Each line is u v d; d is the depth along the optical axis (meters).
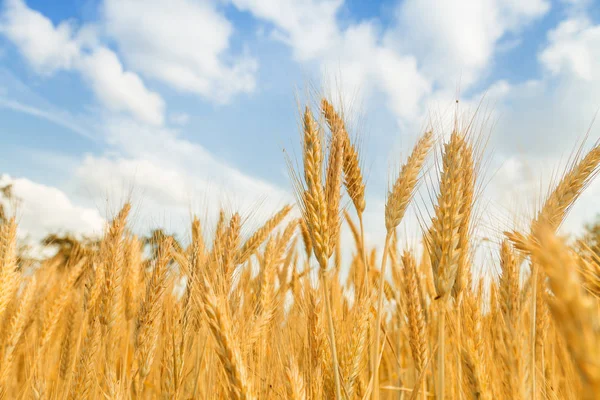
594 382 0.10
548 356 0.39
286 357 0.35
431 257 0.28
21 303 0.44
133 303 0.45
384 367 0.50
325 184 0.31
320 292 0.34
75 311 0.47
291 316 0.43
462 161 0.29
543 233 0.12
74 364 0.40
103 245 0.43
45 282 0.57
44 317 0.47
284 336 0.40
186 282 0.35
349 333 0.33
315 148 0.30
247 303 0.39
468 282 0.34
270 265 0.42
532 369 0.29
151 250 0.40
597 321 0.11
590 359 0.10
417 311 0.36
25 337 0.47
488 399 0.31
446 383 0.39
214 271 0.33
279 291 0.45
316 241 0.29
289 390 0.29
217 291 0.31
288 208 0.47
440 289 0.27
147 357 0.36
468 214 0.29
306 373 0.33
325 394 0.32
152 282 0.37
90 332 0.40
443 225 0.27
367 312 0.33
